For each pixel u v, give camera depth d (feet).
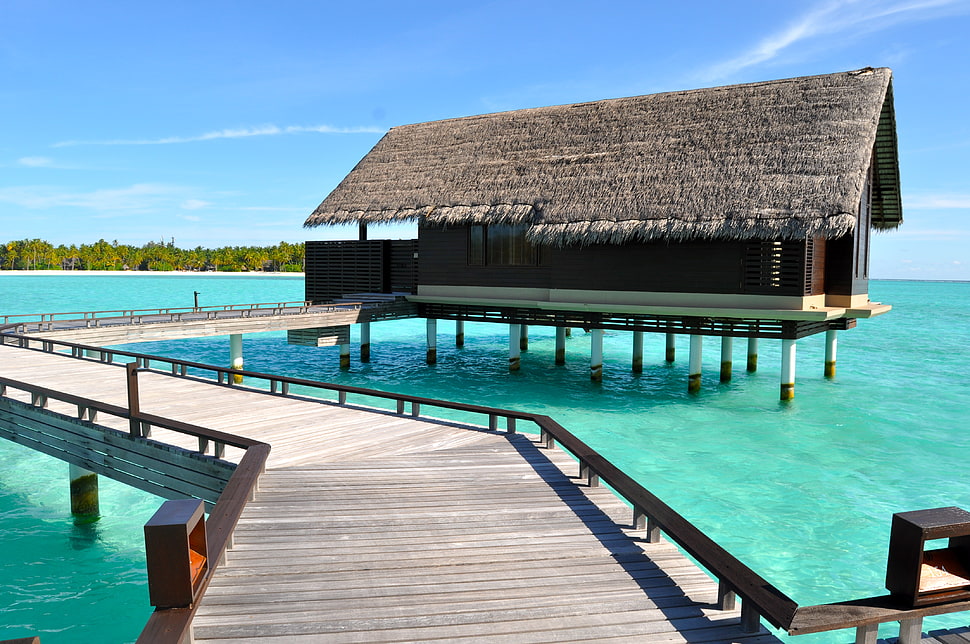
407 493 24.91
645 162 66.13
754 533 33.01
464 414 59.62
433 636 15.16
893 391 71.20
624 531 21.44
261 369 85.05
